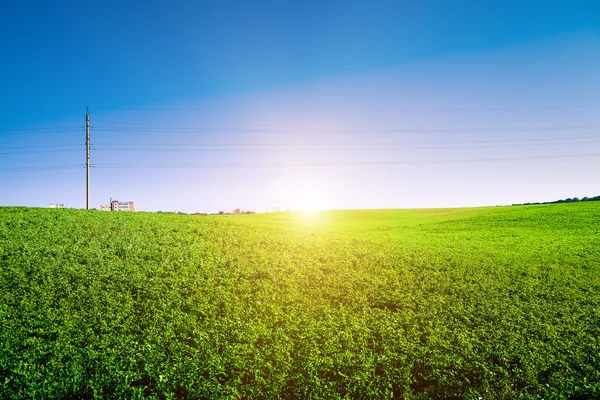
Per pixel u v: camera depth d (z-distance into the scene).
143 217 40.00
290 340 14.27
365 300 19.05
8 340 13.31
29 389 10.65
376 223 71.12
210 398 10.87
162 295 18.11
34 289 17.88
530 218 58.75
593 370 12.72
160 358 12.50
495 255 29.86
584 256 29.80
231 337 14.37
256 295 18.88
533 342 14.67
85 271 20.47
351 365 12.70
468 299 19.62
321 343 14.27
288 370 12.51
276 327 15.65
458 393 11.89
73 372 11.44
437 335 15.14
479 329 15.67
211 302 17.77
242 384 11.88
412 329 15.51
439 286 21.36
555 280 23.27
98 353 12.68
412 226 61.22
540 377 12.56
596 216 54.44
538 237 40.88
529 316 17.33
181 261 23.50
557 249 32.72
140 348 13.18
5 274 19.41
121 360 12.34
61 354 12.52
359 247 31.67
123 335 14.15
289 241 32.75
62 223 32.03
